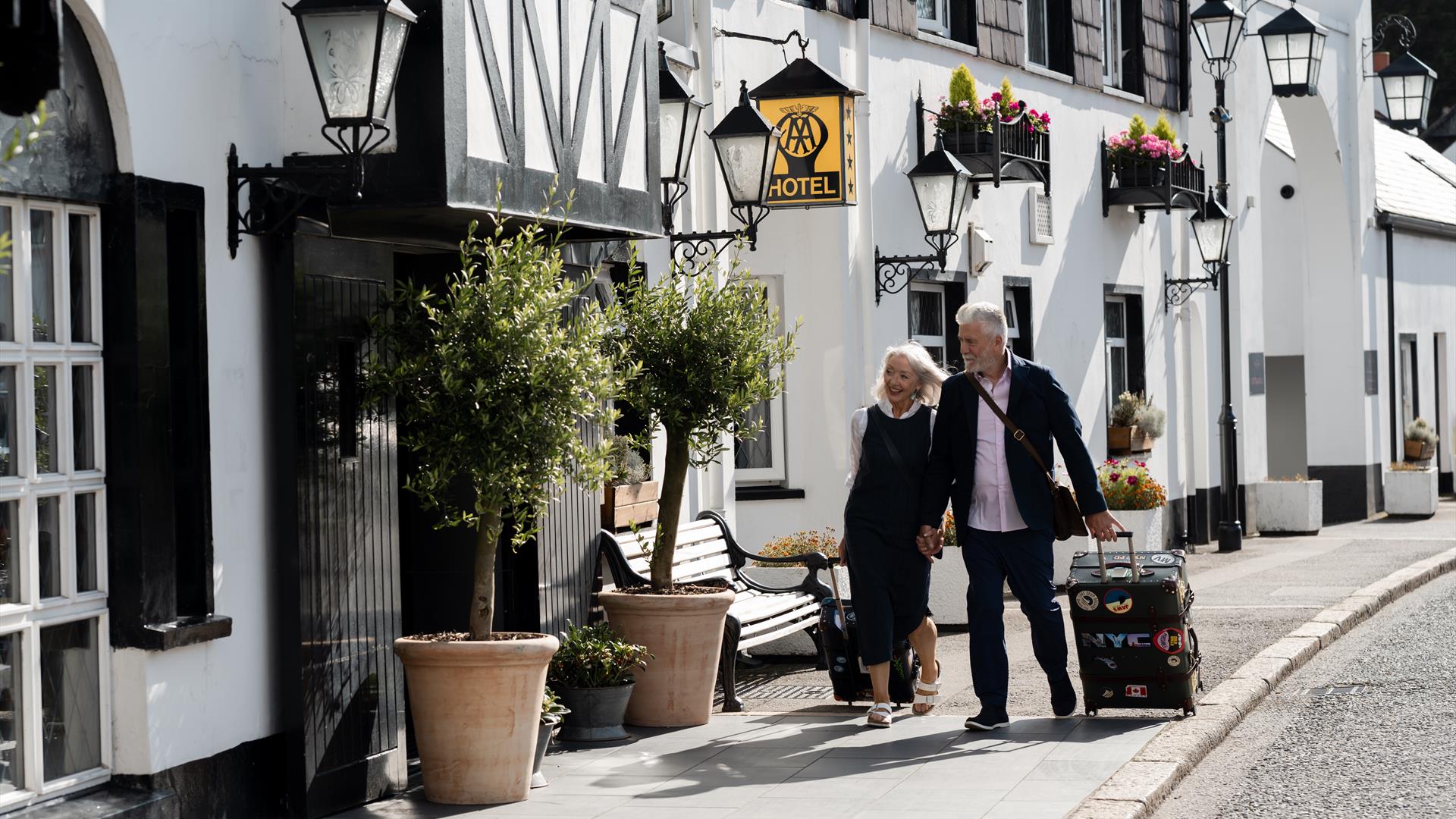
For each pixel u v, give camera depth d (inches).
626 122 330.6
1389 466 1056.8
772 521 528.1
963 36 614.9
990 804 261.6
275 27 258.5
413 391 265.7
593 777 291.6
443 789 271.1
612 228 322.0
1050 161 650.2
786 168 450.9
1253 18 865.5
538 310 263.6
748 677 413.1
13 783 212.4
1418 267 1133.7
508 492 266.1
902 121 561.0
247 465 250.7
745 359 341.7
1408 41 1045.2
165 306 232.8
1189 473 799.7
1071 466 323.3
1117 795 263.4
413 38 252.5
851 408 525.3
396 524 285.3
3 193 209.0
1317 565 657.0
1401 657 422.9
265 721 254.5
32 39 143.1
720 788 279.7
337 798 265.4
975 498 324.8
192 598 240.7
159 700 230.7
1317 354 1019.3
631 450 386.3
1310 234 1015.6
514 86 278.1
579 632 328.8
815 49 511.2
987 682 323.3
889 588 330.3
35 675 214.8
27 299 214.2
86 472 225.1
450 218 271.7
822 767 293.4
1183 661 324.2
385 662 280.7
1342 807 269.7
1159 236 770.2
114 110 225.3
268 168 245.9
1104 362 711.7
